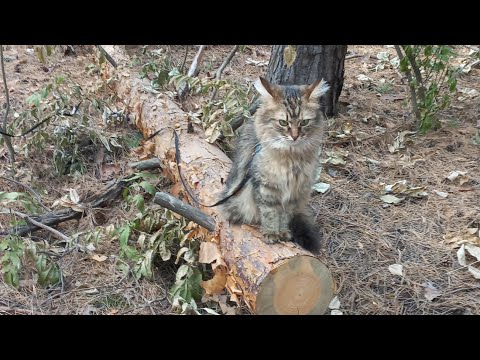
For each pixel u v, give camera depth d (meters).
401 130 1.55
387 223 1.21
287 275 0.86
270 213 0.93
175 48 2.02
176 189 1.17
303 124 0.90
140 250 1.15
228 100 1.32
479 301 1.00
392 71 1.93
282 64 1.54
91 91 1.58
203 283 1.00
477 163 1.39
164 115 1.34
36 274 1.08
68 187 1.35
